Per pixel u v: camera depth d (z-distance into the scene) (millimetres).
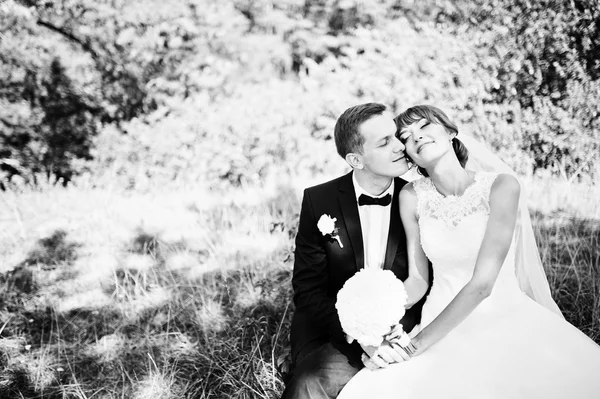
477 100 6105
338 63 6773
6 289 4184
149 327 3654
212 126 6496
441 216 2498
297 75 7848
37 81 7656
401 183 2779
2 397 3061
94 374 3250
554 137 5809
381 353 2289
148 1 7434
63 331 3670
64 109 7695
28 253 4848
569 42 6199
